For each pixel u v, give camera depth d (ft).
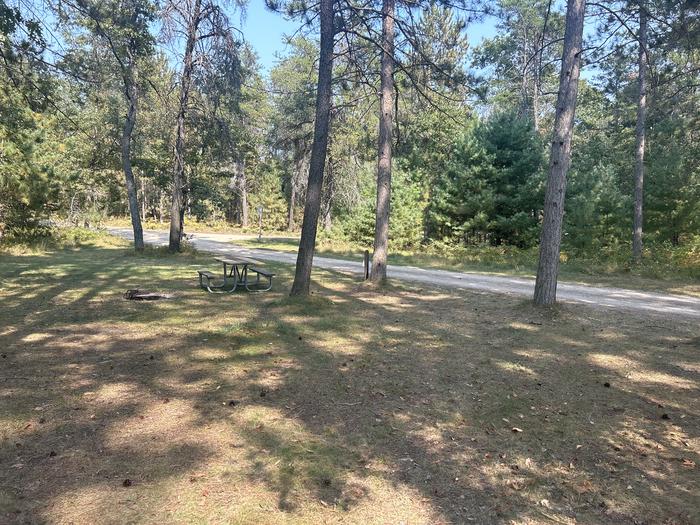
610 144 102.68
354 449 13.25
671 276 54.65
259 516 10.07
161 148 77.82
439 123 95.09
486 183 81.92
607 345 24.35
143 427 14.11
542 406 16.57
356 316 30.32
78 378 18.07
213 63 59.62
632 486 11.69
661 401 17.15
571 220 71.97
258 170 161.07
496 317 30.66
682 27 40.50
